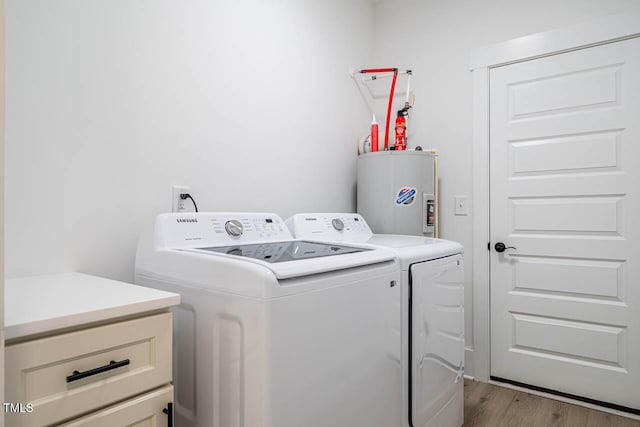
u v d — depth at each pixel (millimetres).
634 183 1947
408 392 1409
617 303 2002
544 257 2197
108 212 1369
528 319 2244
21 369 698
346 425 1119
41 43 1198
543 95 2184
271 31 1998
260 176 1938
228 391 978
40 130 1202
